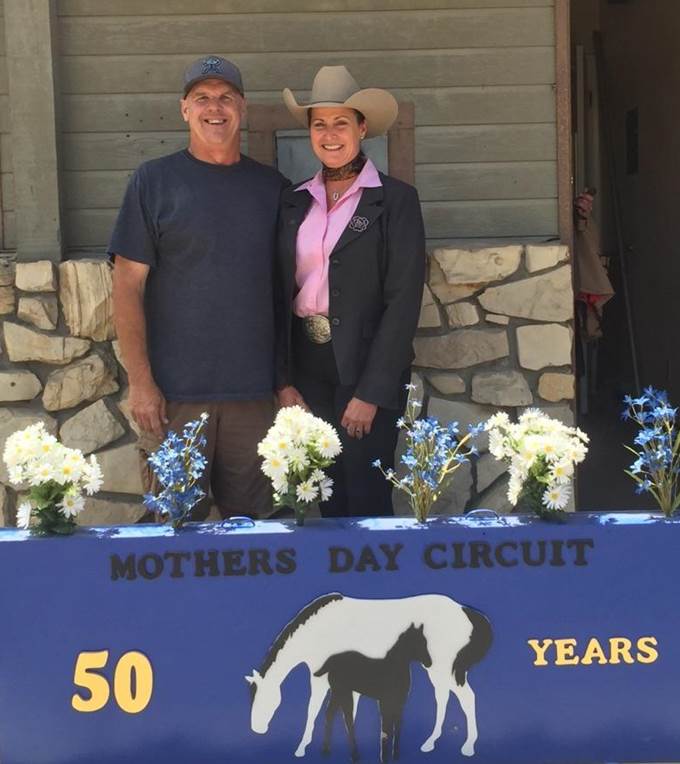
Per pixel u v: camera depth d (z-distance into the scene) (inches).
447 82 156.3
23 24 149.2
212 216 123.6
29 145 150.7
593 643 98.3
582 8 292.8
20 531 99.8
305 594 97.3
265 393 127.6
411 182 157.3
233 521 102.3
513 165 157.2
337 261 125.0
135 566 96.7
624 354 283.6
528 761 98.8
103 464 148.8
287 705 97.6
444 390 150.6
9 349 147.6
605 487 206.2
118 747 97.8
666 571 98.0
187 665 97.5
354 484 128.6
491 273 148.6
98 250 157.8
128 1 154.6
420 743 98.1
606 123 290.7
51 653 96.9
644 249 267.1
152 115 156.5
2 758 97.7
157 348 126.7
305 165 157.1
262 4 155.0
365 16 155.6
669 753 99.2
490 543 97.6
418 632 97.5
